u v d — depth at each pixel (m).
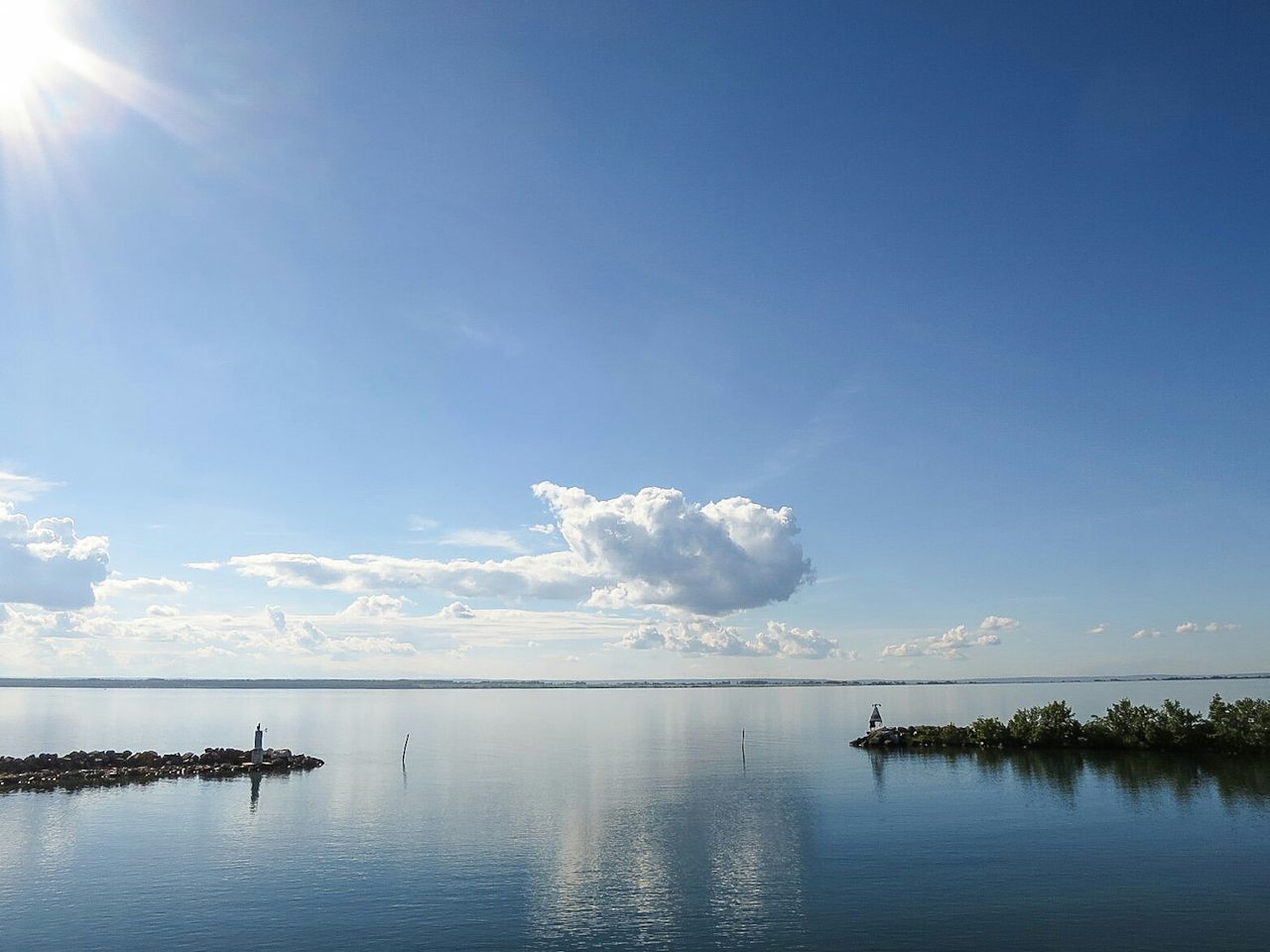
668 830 46.94
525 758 86.88
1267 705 76.00
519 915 31.89
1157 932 29.33
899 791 59.44
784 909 32.25
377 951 28.41
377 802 57.06
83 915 32.22
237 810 54.19
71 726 133.50
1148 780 61.84
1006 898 33.19
